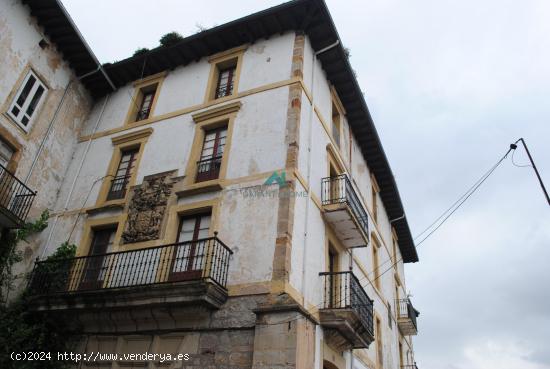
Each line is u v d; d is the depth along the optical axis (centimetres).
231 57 1512
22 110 1389
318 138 1365
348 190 1320
